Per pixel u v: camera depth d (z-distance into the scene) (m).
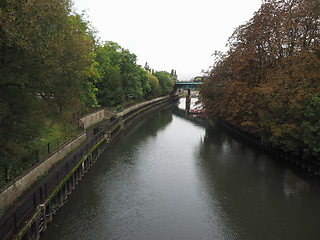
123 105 68.38
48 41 15.22
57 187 19.42
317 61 25.27
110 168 31.00
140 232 18.42
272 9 34.53
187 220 20.16
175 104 122.38
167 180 27.84
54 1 16.28
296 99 26.03
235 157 36.12
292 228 19.17
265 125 31.84
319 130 24.19
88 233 18.02
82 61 22.50
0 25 12.23
